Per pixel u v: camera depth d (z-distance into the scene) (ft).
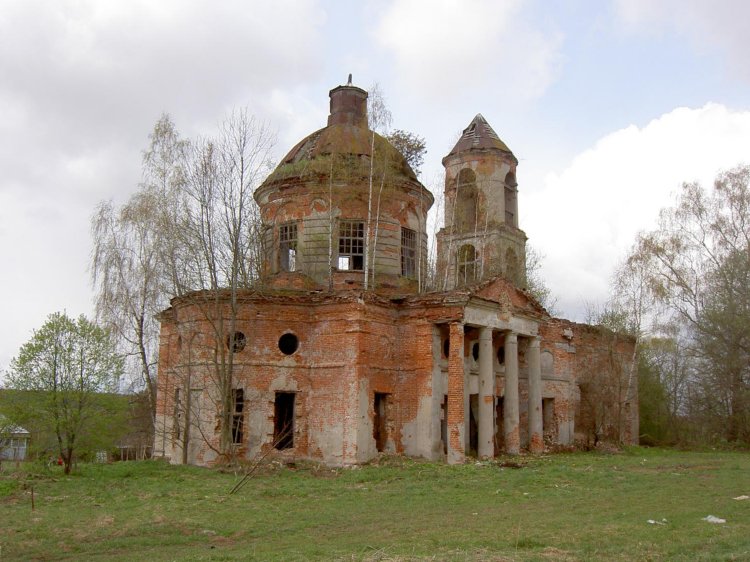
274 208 107.76
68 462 82.07
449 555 37.01
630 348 143.74
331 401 89.45
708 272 149.69
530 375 110.32
